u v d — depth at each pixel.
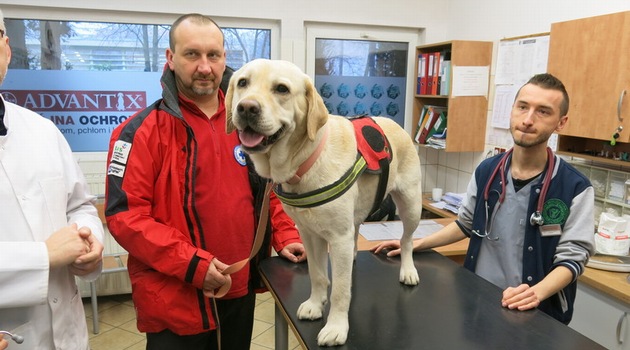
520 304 1.19
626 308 1.68
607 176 2.18
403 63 3.63
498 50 2.99
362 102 3.59
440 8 3.53
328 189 1.01
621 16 1.80
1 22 1.02
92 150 3.03
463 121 3.09
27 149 1.10
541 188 1.35
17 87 2.84
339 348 1.02
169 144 1.34
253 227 1.50
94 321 2.71
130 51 2.99
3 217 1.03
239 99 1.02
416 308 1.20
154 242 1.24
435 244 1.63
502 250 1.46
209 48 1.34
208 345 1.58
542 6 2.62
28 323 1.06
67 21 2.85
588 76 1.96
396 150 1.31
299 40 3.26
